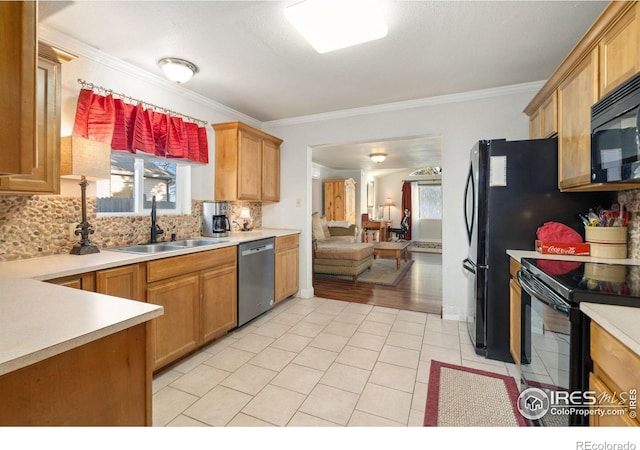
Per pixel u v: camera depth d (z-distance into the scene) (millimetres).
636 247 1855
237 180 3219
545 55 2283
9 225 1789
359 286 4508
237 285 2814
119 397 935
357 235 7230
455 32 1980
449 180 3121
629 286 1170
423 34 2004
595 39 1589
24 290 1176
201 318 2398
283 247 3551
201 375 2076
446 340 2643
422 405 1769
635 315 956
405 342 2600
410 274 5309
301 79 2711
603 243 1876
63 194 2051
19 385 720
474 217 2439
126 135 2342
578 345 1093
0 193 1604
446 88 2920
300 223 3928
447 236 3133
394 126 3363
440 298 3887
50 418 775
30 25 771
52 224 1989
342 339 2658
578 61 1779
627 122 1284
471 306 2598
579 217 2152
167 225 2805
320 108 3502
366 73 2588
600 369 994
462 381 2016
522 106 2863
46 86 1663
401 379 2039
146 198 2732
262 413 1689
